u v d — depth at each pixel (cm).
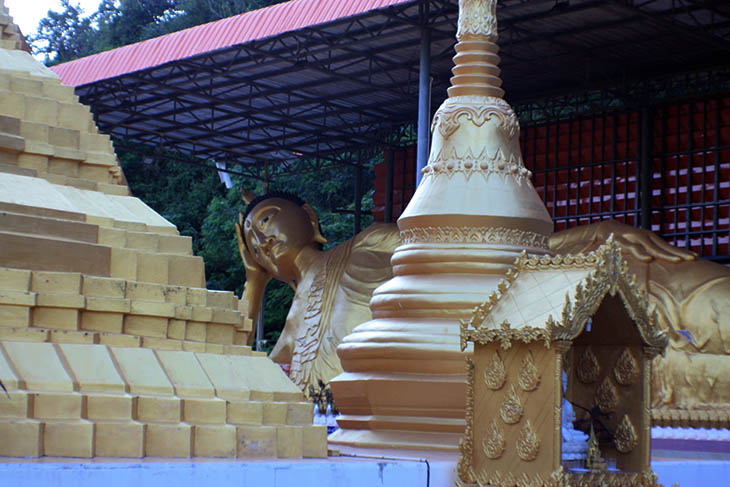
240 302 749
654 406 1445
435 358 826
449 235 867
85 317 627
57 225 643
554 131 2386
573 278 639
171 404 604
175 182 3981
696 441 1295
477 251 857
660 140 2144
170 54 2253
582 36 2100
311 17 1970
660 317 1487
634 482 655
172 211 3900
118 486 518
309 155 3066
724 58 2212
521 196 882
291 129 2958
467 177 876
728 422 1353
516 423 632
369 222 3559
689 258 1559
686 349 1448
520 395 632
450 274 862
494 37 924
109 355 611
